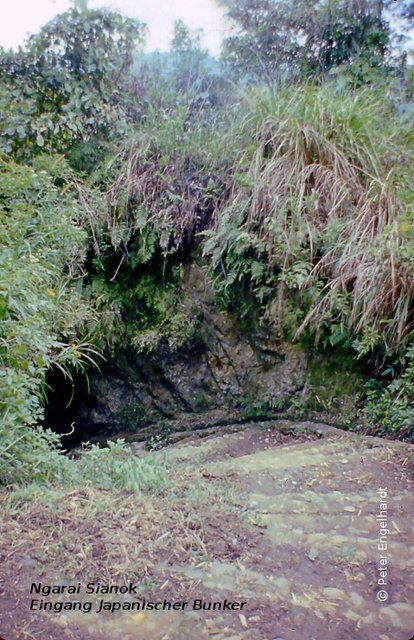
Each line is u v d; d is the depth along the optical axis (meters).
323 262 2.97
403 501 1.93
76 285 3.52
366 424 2.87
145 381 3.81
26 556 1.41
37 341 1.96
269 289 3.21
